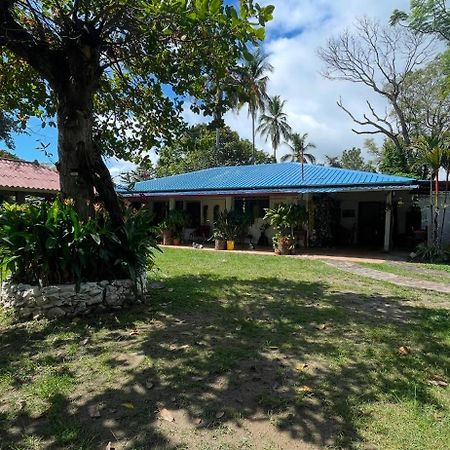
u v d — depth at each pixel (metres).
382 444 2.69
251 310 6.24
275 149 47.50
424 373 3.86
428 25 24.00
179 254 14.66
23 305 5.70
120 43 6.37
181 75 5.99
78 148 6.44
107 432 2.84
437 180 14.15
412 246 16.86
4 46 6.14
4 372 3.85
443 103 28.75
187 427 2.91
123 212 6.94
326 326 5.39
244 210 19.25
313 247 17.42
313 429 2.88
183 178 23.61
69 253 5.74
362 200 20.17
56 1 5.79
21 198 18.33
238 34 4.56
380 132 32.34
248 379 3.71
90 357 4.24
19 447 2.65
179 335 4.97
